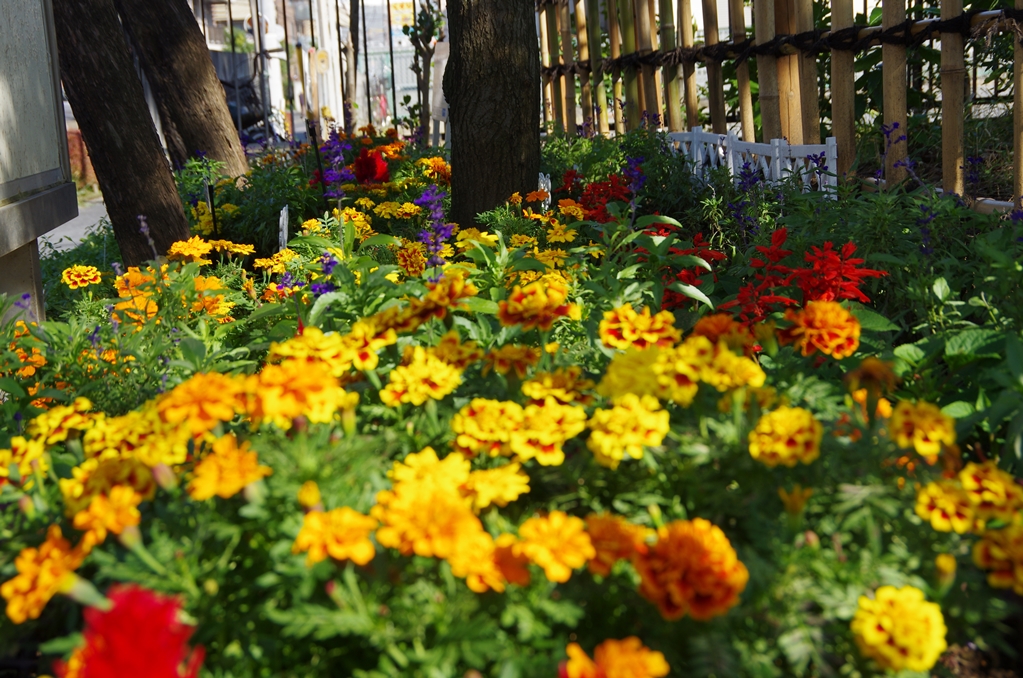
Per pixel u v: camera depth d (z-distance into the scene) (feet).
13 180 15.71
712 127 26.55
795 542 6.09
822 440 7.09
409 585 6.18
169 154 32.63
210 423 6.70
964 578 6.35
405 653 5.91
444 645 5.70
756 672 5.66
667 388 7.23
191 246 16.97
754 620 6.04
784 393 8.04
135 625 4.71
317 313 11.39
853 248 11.28
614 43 34.58
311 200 24.31
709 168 21.54
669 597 5.76
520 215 19.77
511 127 20.02
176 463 7.62
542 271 13.14
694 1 43.06
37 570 5.82
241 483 6.14
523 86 20.02
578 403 7.88
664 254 13.20
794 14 21.36
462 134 20.25
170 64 30.58
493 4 19.60
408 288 11.00
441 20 49.37
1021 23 14.85
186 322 13.53
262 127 62.85
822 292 11.02
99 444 7.68
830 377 10.09
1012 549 6.01
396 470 6.50
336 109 66.03
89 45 19.93
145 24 30.25
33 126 16.80
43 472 7.73
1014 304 10.57
